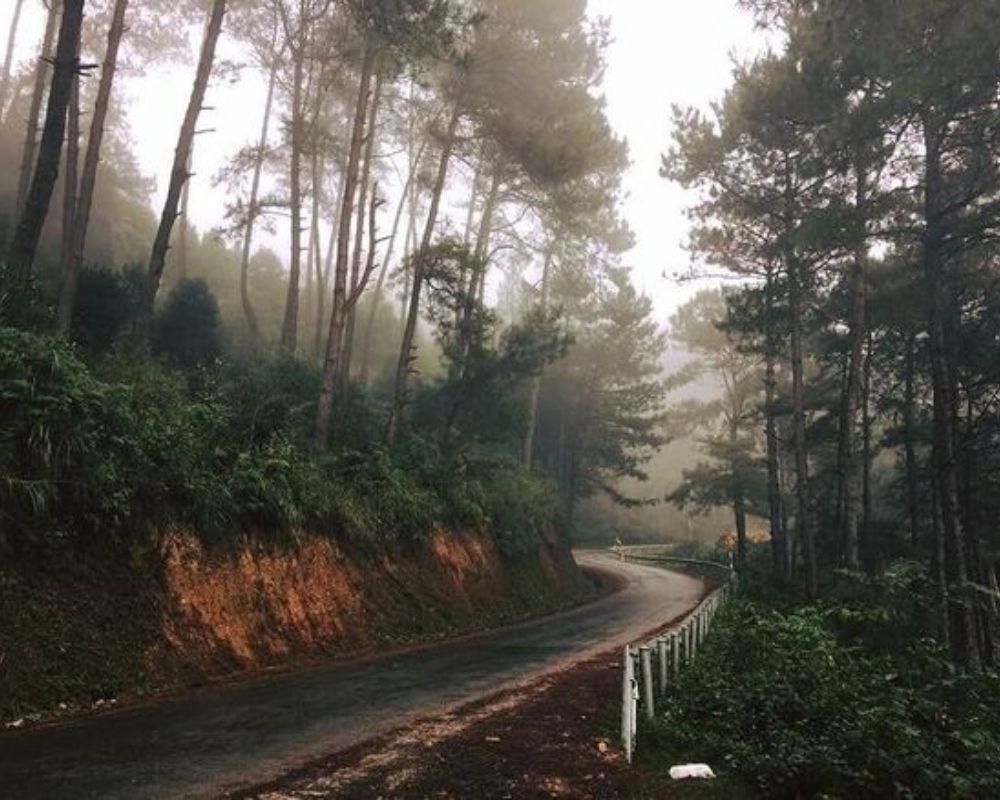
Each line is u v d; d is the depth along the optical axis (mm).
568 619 22875
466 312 25422
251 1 29859
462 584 21000
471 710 9891
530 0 25703
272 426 16031
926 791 7559
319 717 9016
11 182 30750
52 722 7977
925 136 17891
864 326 25797
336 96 32812
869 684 10336
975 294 22609
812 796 7586
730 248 30859
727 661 12867
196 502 11914
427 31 18297
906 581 15273
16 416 9688
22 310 12258
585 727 9305
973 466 23016
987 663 18562
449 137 25328
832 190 22094
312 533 15016
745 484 48156
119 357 14148
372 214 19922
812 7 17766
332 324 19094
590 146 26734
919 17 14383
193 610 11250
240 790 6273
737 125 26281
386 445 21781
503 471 30047
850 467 23578
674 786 7336
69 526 9898
